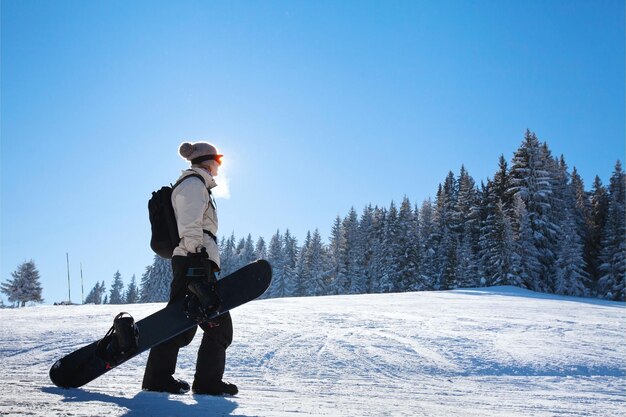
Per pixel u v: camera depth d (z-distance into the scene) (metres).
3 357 5.20
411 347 6.61
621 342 7.40
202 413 1.91
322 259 59.41
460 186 54.72
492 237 41.41
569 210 45.38
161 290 46.53
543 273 38.16
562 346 6.88
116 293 88.69
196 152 2.98
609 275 42.94
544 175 40.12
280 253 65.19
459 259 45.38
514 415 2.73
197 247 2.69
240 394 3.03
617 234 43.66
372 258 53.09
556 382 5.02
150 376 2.81
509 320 9.93
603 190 53.66
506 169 46.00
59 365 2.72
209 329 2.87
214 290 2.57
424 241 50.84
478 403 3.33
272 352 5.99
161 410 1.92
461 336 7.57
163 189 2.93
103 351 2.65
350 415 2.17
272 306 13.08
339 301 15.88
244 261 74.06
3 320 8.56
